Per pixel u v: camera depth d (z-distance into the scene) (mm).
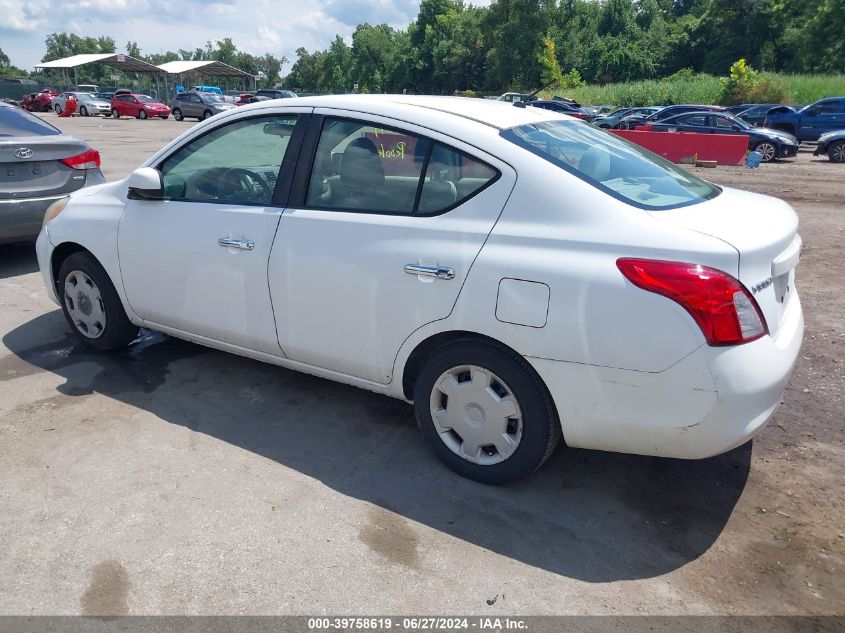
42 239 4609
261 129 3617
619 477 3250
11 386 4066
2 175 5992
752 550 2752
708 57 73438
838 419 3838
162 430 3596
